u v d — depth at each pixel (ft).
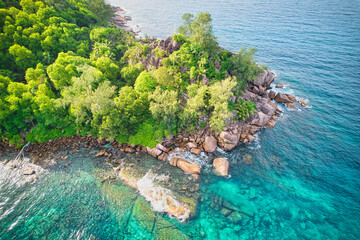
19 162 167.73
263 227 128.47
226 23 484.74
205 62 196.24
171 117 179.42
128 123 179.73
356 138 191.42
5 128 179.11
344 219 132.26
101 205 138.00
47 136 183.52
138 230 124.47
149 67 215.72
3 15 229.66
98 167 164.96
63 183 152.46
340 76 277.44
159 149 178.40
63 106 179.32
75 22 306.76
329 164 170.09
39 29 241.14
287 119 219.61
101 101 165.78
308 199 145.07
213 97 177.27
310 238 122.72
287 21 478.59
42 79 192.75
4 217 130.52
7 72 201.67
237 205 141.28
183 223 128.88
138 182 153.07
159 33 431.02
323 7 568.00
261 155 181.37
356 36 378.53
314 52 339.57
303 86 267.18
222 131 186.50
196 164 172.04
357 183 154.40
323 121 214.07
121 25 466.29
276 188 153.38
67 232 123.13
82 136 189.57
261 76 255.50
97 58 239.09
